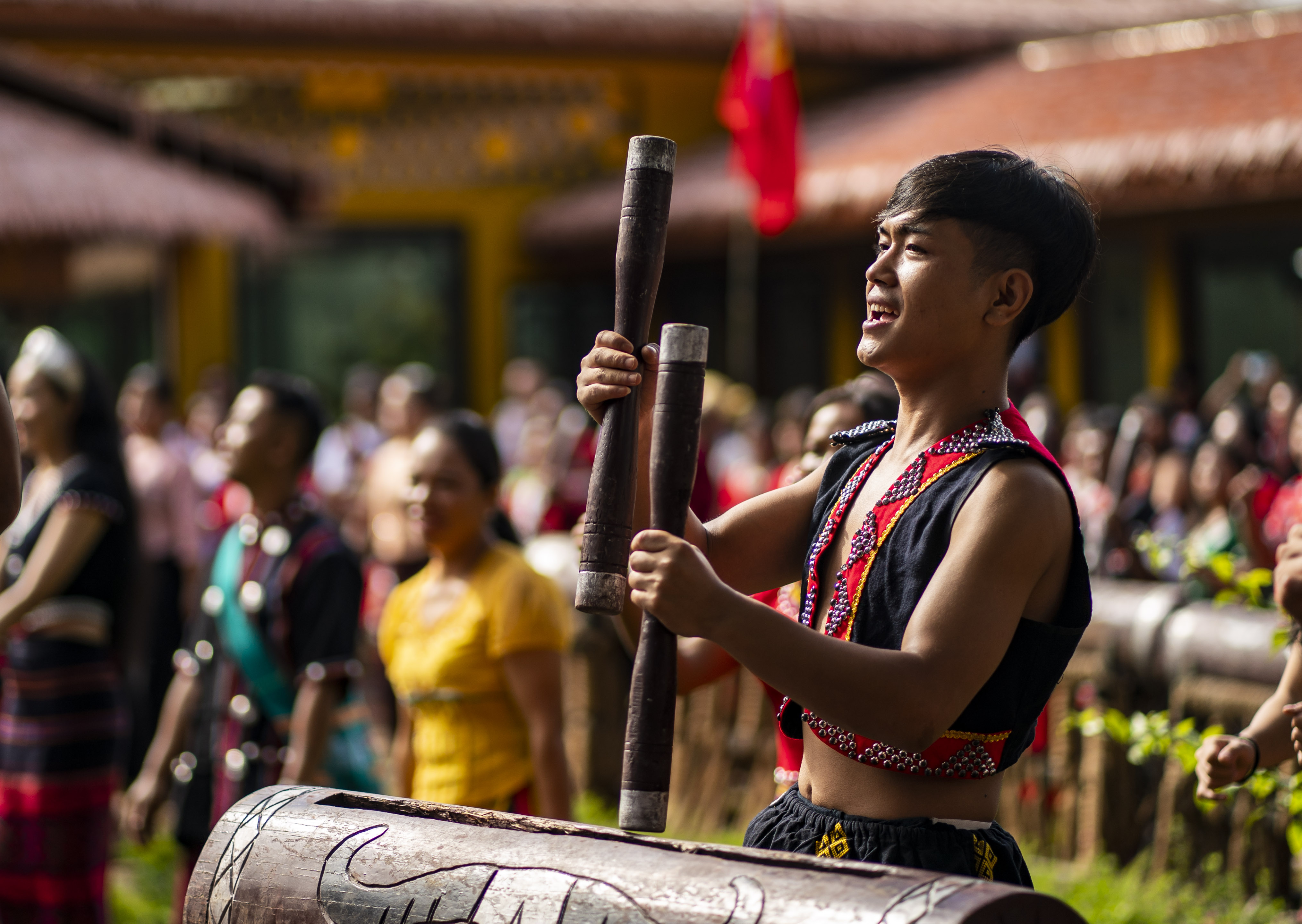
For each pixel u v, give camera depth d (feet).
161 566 27.68
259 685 13.78
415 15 53.72
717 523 7.79
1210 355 41.29
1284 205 38.88
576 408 28.45
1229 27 47.52
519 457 40.68
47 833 15.34
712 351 54.75
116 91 50.24
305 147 56.75
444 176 58.13
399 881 6.29
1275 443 26.25
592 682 24.58
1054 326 44.52
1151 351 42.37
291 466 14.01
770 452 33.55
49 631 15.51
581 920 5.78
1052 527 6.52
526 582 12.66
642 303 6.70
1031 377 28.35
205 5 51.57
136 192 38.60
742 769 22.54
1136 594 19.16
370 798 6.99
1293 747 8.55
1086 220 6.99
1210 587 16.69
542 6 55.77
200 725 14.14
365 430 35.32
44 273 48.55
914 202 6.86
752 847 7.20
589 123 59.00
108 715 15.80
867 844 6.71
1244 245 40.29
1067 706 19.51
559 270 59.21
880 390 11.69
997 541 6.41
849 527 7.11
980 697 6.59
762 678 6.19
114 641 16.01
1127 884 17.40
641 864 5.87
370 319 57.93
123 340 50.52
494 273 58.75
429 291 58.49
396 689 13.23
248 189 42.45
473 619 12.57
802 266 51.21
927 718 6.15
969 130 44.55
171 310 51.26
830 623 6.83
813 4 59.36
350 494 33.24
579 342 59.47
